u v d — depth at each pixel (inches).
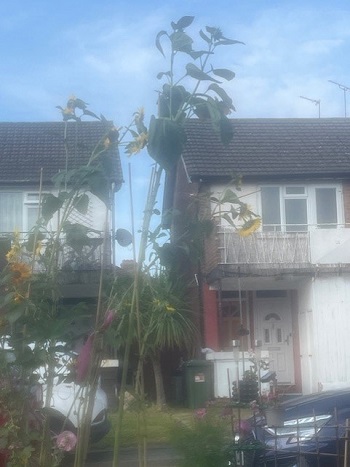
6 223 642.2
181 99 101.3
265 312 669.3
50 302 103.1
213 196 112.4
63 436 100.3
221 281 637.3
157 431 181.6
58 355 100.3
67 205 106.2
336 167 665.0
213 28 101.0
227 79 101.3
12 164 660.7
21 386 100.3
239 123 735.1
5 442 98.5
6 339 100.5
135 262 102.4
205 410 143.7
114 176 106.3
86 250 111.5
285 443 171.3
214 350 642.8
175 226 103.0
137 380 103.9
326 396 211.8
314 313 612.4
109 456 303.6
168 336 514.3
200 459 131.5
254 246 622.5
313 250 625.6
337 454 144.9
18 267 99.4
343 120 751.7
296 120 745.6
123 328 101.3
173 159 97.7
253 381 180.7
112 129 104.0
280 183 662.5
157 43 101.5
